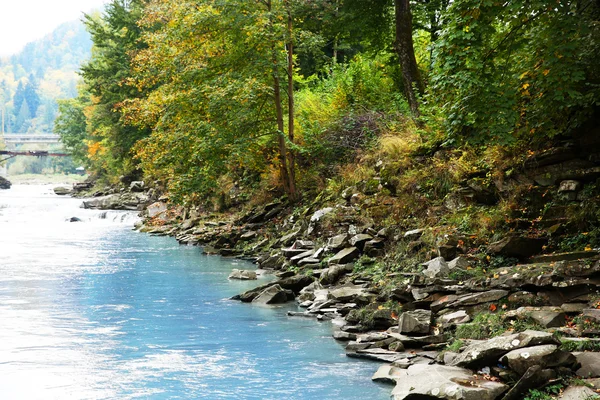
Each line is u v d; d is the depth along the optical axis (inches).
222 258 906.1
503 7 503.8
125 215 1568.7
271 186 1040.8
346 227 735.1
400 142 758.5
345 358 418.6
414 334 434.3
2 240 1135.0
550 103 494.6
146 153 1114.7
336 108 1013.2
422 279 499.2
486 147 620.4
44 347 443.5
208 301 605.3
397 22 884.0
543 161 553.6
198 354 427.8
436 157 692.1
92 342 457.1
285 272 692.7
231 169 1112.8
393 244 638.5
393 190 727.1
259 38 924.6
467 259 525.7
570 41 477.4
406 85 872.9
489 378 335.0
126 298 616.7
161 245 1066.1
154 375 383.2
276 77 952.9
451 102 543.8
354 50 1412.4
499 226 555.2
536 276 437.1
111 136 2053.4
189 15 952.3
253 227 986.1
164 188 1663.4
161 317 537.0
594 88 515.8
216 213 1192.2
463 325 418.0
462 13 512.7
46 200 2188.7
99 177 3048.7
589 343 343.9
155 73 1144.8
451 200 625.9
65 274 759.1
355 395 349.1
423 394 323.9
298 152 980.6
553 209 525.7
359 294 539.8
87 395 348.8
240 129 959.0
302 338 469.1
